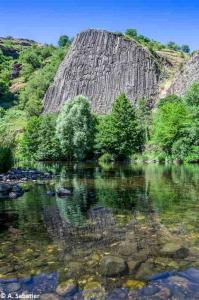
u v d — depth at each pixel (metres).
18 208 15.50
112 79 115.00
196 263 8.31
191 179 27.56
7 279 7.59
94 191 20.95
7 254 9.14
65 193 19.44
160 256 8.77
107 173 34.69
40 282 7.42
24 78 175.12
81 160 67.19
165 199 17.58
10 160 30.48
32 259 8.73
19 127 102.44
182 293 6.87
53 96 126.69
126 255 8.88
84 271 7.95
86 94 117.69
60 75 127.56
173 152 56.53
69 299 6.71
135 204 16.23
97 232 11.16
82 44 123.56
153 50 123.12
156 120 72.12
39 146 69.31
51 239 10.45
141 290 7.01
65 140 62.75
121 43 117.56
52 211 14.76
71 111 62.91
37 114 124.75
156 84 111.00
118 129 70.00
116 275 7.70
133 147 71.38
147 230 11.31
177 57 132.50
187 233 10.87
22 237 10.72
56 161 66.25
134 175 31.97
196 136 54.28
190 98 67.00
